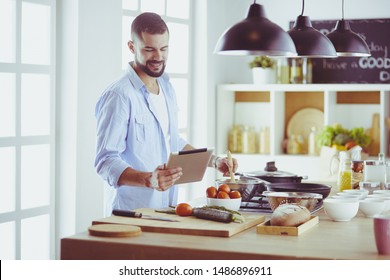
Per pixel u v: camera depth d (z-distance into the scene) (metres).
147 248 2.36
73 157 4.34
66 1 4.34
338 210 2.93
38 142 4.26
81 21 4.33
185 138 6.06
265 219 2.96
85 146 4.41
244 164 6.29
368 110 6.24
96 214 4.54
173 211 2.98
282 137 6.50
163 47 3.63
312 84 6.04
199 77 6.07
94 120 4.48
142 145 3.59
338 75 6.27
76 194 4.34
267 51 3.30
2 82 4.02
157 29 3.58
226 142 6.46
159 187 3.06
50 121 4.34
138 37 3.60
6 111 4.06
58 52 4.38
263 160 6.22
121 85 3.53
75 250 2.44
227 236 2.52
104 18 4.54
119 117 3.43
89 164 4.45
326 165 5.61
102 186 4.57
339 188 3.89
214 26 6.20
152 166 3.65
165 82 3.88
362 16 6.16
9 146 4.06
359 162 3.85
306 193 3.11
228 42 3.08
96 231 2.51
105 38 4.56
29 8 4.16
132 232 2.52
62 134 4.38
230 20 6.50
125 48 5.17
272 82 6.28
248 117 6.63
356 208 2.97
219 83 6.39
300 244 2.40
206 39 6.03
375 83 6.17
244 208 3.26
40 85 4.28
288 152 6.36
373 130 6.17
